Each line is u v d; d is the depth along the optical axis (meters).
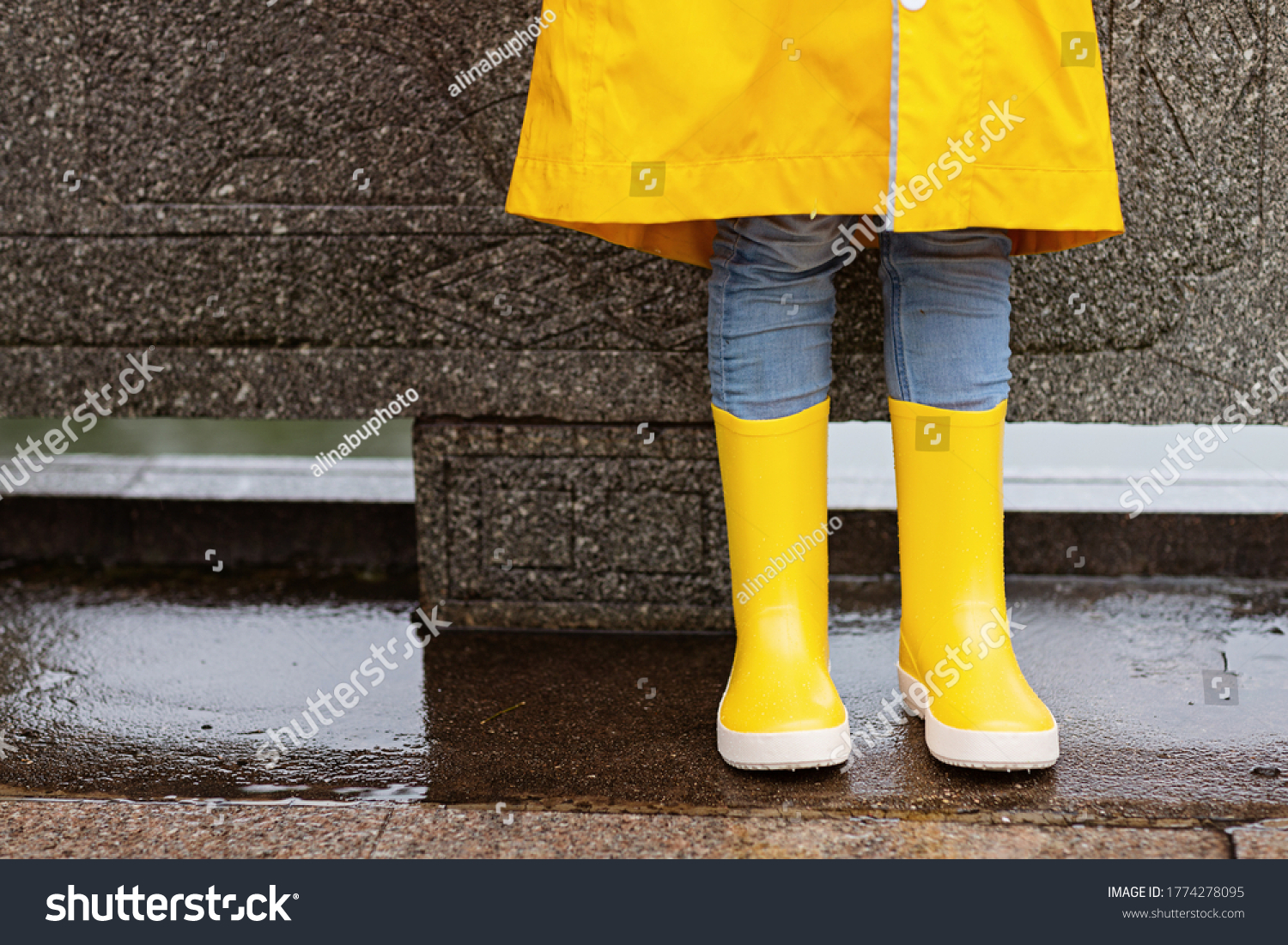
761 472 1.38
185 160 1.85
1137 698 1.61
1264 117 1.74
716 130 1.19
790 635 1.39
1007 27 1.14
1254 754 1.42
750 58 1.17
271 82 1.82
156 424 4.04
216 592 2.14
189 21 1.81
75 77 1.84
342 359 1.89
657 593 1.92
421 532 1.93
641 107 1.21
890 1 1.12
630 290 1.82
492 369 1.87
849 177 1.16
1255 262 1.78
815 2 1.14
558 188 1.26
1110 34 1.72
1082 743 1.46
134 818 1.30
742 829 1.25
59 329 1.92
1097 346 1.82
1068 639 1.84
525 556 1.92
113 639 1.89
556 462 1.89
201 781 1.39
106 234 1.88
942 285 1.34
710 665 1.77
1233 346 1.81
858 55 1.13
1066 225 1.19
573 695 1.65
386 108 1.81
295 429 4.00
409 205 1.84
